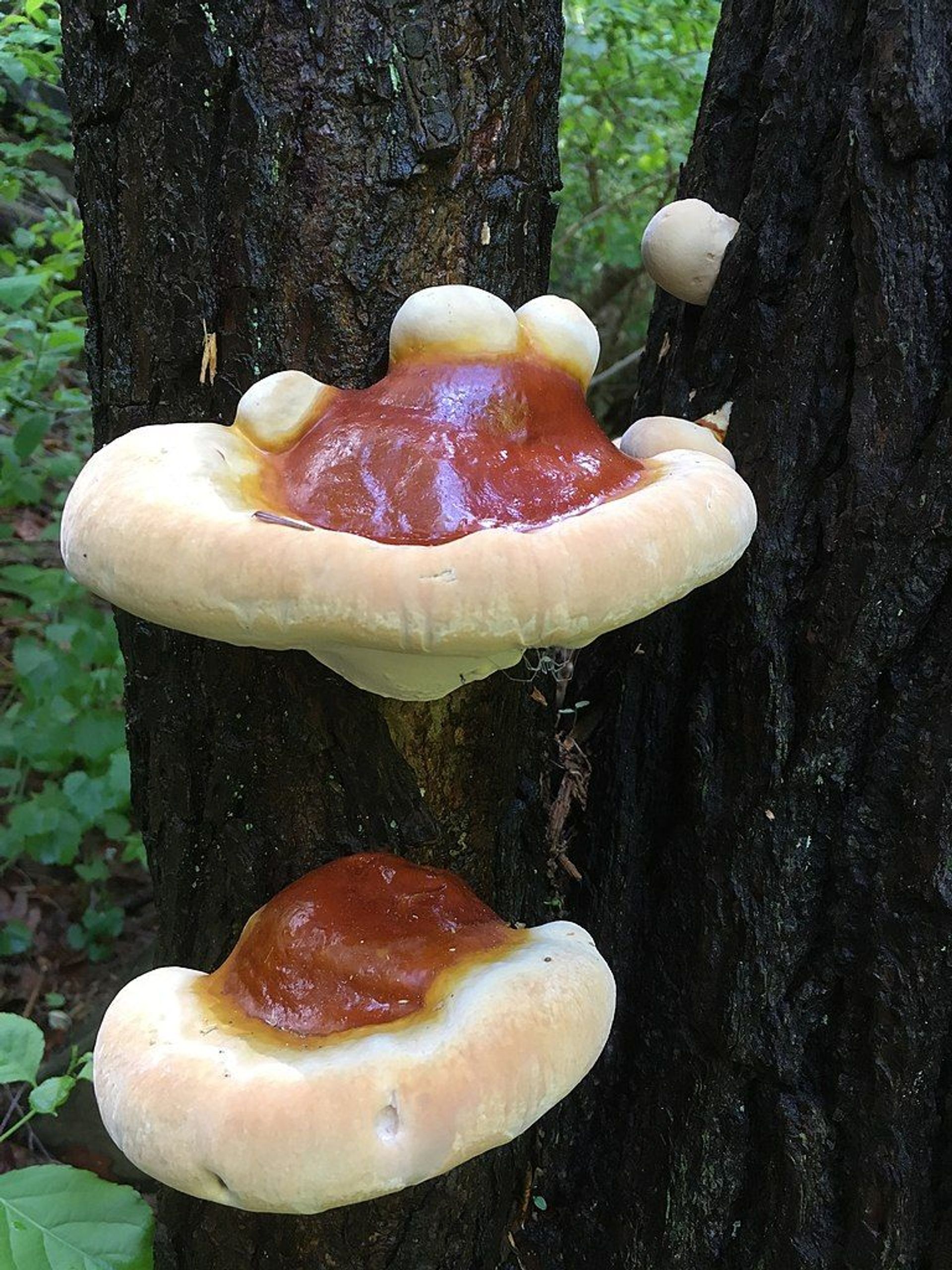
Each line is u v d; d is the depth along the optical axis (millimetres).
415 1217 536
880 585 498
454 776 519
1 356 1251
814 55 522
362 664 422
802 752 523
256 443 421
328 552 338
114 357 486
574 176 1602
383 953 426
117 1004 423
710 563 375
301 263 452
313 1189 357
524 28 469
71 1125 861
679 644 573
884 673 509
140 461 382
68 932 1070
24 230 1124
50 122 1111
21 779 1086
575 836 628
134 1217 567
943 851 492
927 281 488
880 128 489
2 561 1322
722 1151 557
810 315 517
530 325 433
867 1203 523
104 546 357
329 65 437
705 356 575
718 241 560
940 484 483
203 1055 386
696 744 557
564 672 633
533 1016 392
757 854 537
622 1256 592
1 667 1254
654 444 471
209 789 510
